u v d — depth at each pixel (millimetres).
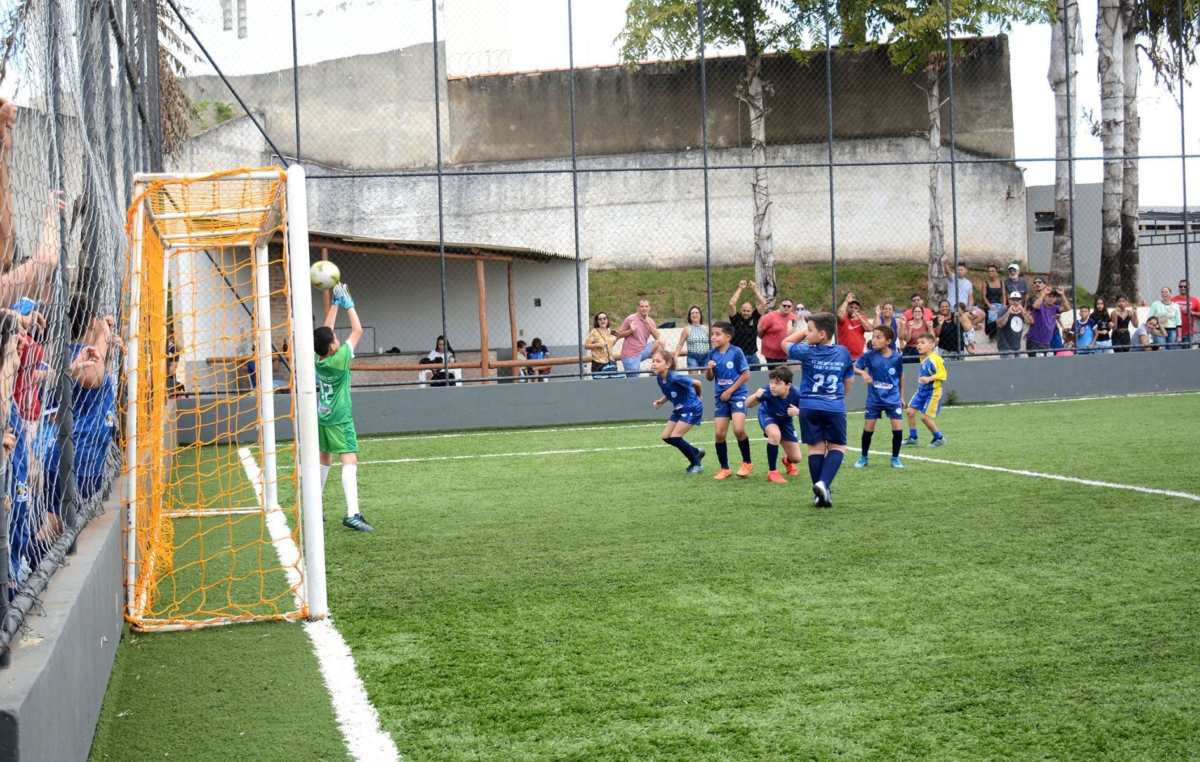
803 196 21609
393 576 5246
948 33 14594
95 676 3154
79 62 4453
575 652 3916
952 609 4383
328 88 21000
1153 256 22219
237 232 6527
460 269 18500
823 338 6738
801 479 8219
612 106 21547
